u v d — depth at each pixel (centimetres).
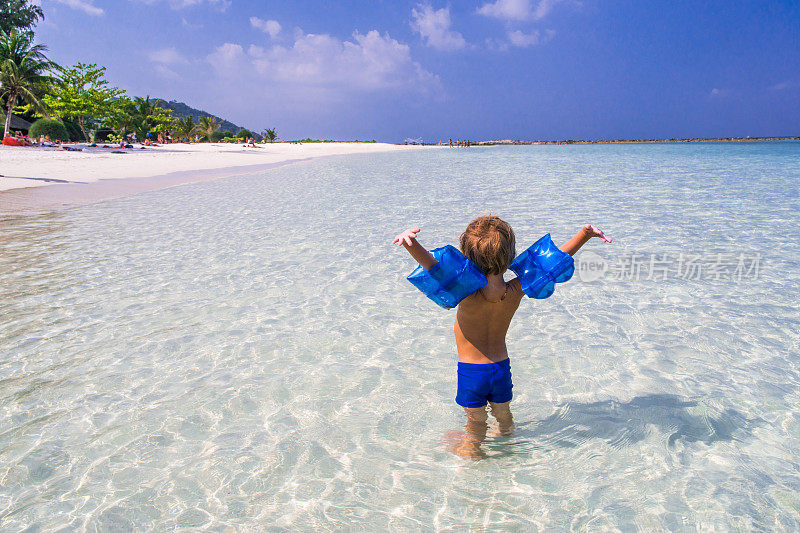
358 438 265
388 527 201
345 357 365
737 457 245
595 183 1598
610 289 521
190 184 1658
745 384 321
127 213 1026
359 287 531
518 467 240
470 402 259
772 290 510
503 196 1276
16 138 3338
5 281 547
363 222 908
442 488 225
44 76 4284
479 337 257
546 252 248
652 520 204
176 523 204
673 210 1011
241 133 8681
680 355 366
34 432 270
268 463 244
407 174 2116
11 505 214
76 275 571
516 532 198
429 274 233
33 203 1162
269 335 405
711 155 3741
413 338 400
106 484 228
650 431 268
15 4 5725
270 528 201
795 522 202
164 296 500
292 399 306
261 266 612
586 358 362
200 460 246
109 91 4569
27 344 384
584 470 237
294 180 1828
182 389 318
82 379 331
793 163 2595
